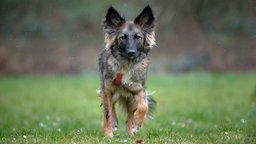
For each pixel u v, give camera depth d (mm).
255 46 30391
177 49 30484
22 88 22641
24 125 13312
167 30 31172
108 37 10242
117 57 9992
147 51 10305
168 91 21266
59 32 31344
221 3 31234
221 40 30594
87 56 30109
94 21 31250
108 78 10070
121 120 14172
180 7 31531
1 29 31016
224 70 29172
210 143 8789
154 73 28312
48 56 30172
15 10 30969
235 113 15578
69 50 30484
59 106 18031
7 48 30281
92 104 18344
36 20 31266
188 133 10680
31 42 30797
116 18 10297
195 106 17516
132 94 10258
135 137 9586
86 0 31578
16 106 18094
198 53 30047
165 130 10297
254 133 9469
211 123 13953
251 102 17469
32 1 31172
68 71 29406
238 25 31031
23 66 29578
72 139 9242
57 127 12555
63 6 31734
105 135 9969
